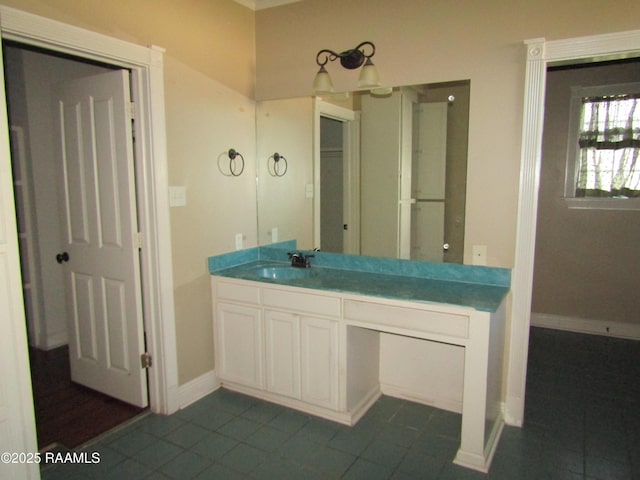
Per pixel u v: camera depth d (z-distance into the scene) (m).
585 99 3.86
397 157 2.72
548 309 4.20
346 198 2.92
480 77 2.44
